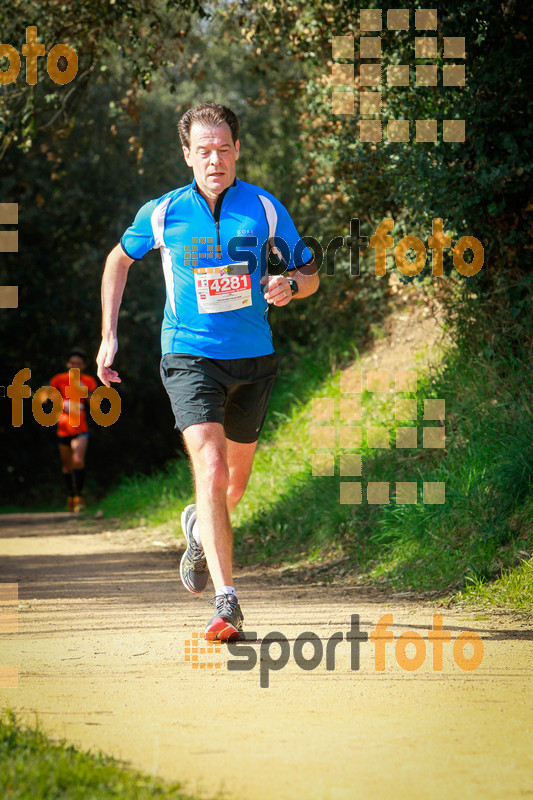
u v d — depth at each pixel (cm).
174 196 837
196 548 898
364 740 515
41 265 3938
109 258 871
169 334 841
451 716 564
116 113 2133
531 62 1408
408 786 444
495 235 1516
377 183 1870
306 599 1122
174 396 830
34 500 4291
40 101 2050
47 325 4006
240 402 866
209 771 464
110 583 1281
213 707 585
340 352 2508
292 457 2081
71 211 3834
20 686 645
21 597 1133
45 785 414
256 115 3628
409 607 1023
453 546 1205
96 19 1816
